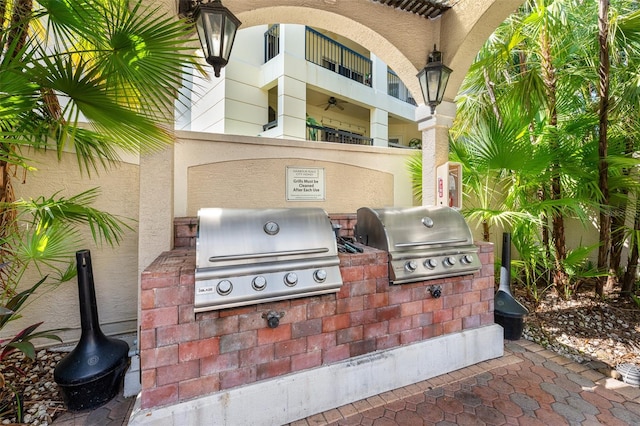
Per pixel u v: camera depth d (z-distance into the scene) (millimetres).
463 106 5578
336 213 4480
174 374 2027
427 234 2922
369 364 2566
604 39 4133
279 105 7762
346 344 2529
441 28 3844
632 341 3627
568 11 4359
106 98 1966
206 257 2045
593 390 2701
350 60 10664
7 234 2537
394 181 4953
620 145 4406
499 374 2941
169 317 2014
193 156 3674
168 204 2709
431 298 2914
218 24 2441
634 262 4539
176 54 2064
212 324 2104
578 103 5094
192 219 3227
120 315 3439
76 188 3270
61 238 2682
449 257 2922
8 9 2086
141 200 2645
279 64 7738
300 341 2359
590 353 3385
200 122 8523
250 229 2252
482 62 4570
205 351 2092
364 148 4750
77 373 2348
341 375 2455
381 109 10398
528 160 4027
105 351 2549
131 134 2219
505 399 2566
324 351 2447
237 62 7801
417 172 4902
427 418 2338
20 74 1738
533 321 4105
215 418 2066
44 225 2465
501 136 4109
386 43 3674
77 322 3314
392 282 2680
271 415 2217
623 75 4523
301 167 4301
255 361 2221
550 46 4594
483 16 3344
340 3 3311
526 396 2605
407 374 2734
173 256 2531
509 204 4582
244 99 7934
